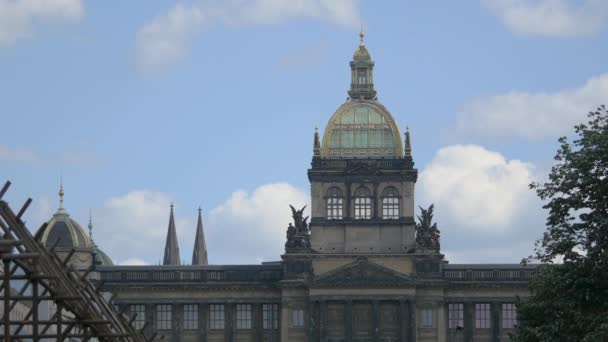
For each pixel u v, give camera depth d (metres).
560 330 142.75
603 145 145.00
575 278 143.88
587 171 145.88
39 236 104.94
